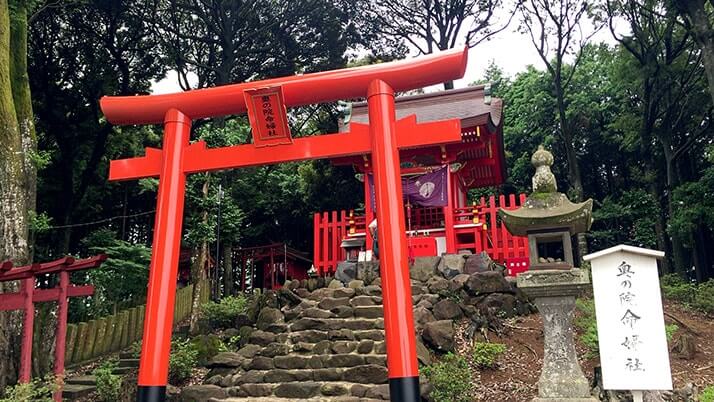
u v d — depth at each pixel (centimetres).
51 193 2050
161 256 583
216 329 1245
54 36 1930
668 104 2019
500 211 599
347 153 591
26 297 742
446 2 2164
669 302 1221
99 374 909
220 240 1592
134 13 1994
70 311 1605
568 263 572
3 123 952
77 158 2155
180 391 816
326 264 1440
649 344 505
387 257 522
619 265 533
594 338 820
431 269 1181
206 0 2045
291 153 605
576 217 566
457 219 1394
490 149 1508
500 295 1014
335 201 2422
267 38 2173
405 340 494
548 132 2536
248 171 2494
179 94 642
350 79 590
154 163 643
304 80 605
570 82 2436
